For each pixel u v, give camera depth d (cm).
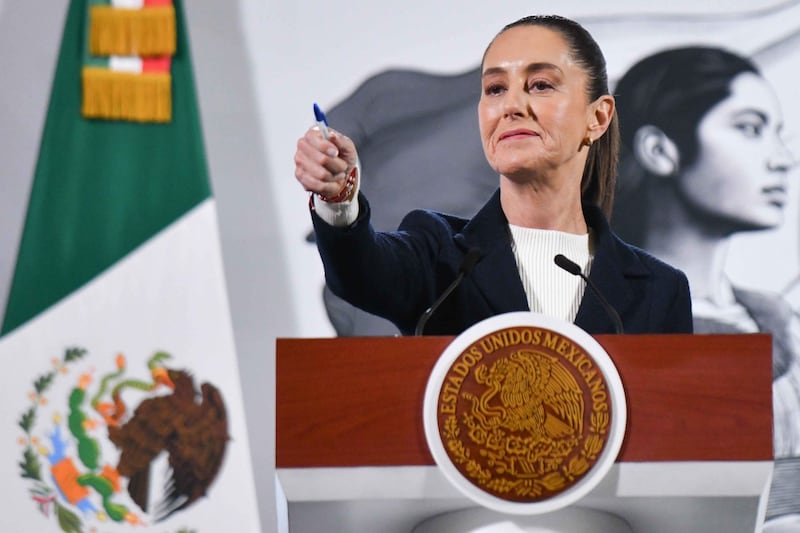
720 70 1195
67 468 1101
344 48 1206
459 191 1174
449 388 584
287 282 1164
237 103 1192
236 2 1209
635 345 596
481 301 1063
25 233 1133
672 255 1168
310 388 587
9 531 1087
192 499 1107
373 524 612
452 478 573
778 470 1139
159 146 1159
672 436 588
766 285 1167
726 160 1182
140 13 1173
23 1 1184
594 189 1169
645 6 1204
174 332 1128
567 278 1096
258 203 1175
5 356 1114
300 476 581
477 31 1207
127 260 1136
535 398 586
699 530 622
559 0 1210
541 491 578
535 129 1159
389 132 1190
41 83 1178
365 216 905
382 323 1162
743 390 592
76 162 1150
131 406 1114
